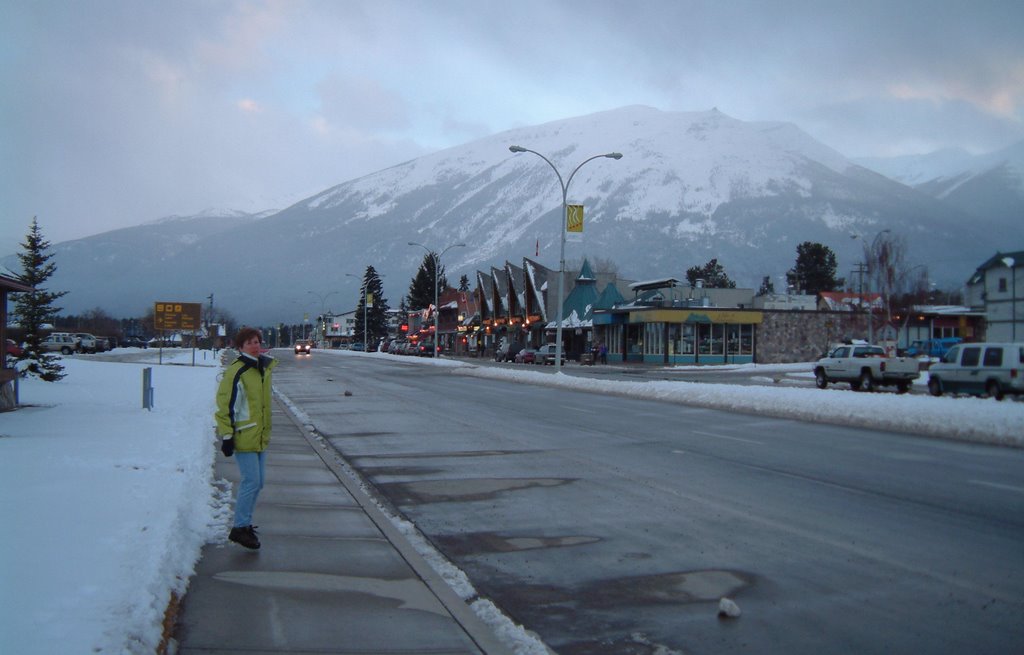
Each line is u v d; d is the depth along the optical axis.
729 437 16.98
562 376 35.75
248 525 7.45
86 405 20.38
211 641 5.25
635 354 68.44
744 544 8.08
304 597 6.20
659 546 8.07
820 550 7.82
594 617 6.09
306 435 17.17
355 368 57.69
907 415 18.23
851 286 103.06
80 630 4.63
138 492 8.76
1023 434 15.48
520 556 7.82
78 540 6.61
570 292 82.31
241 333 7.41
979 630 5.66
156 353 83.06
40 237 28.91
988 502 10.07
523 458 14.12
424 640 5.40
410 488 11.44
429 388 34.53
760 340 64.81
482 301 104.19
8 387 19.17
